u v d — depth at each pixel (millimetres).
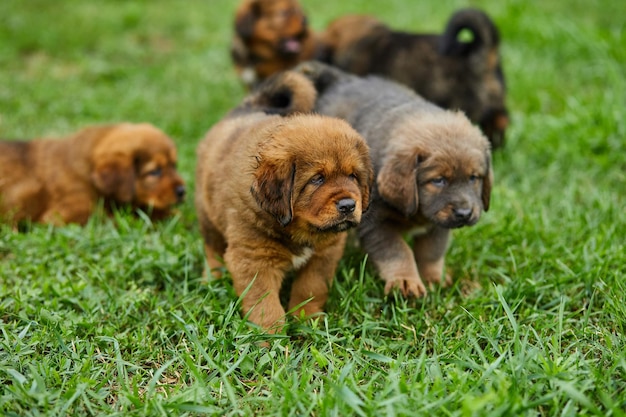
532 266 2090
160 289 2098
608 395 1812
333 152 1918
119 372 1868
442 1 3816
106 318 2002
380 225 2074
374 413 1787
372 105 2178
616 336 1932
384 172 2051
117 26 3535
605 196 2256
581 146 2430
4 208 2299
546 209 2262
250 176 1946
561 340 1938
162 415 1803
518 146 2506
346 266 2115
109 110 2725
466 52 2514
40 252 2148
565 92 2721
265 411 1826
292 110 2125
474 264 2125
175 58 3240
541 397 1802
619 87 2582
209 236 2109
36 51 3234
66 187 2305
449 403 1801
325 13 3848
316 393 1836
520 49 2971
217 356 1898
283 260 1978
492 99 2506
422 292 2045
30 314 1990
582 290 2029
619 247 2107
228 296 2016
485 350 1902
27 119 2660
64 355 1918
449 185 2041
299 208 1928
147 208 2334
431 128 2059
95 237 2201
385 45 2664
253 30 2773
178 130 2631
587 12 3461
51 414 1809
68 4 3844
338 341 1949
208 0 4145
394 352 1942
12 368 1879
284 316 1972
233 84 2953
